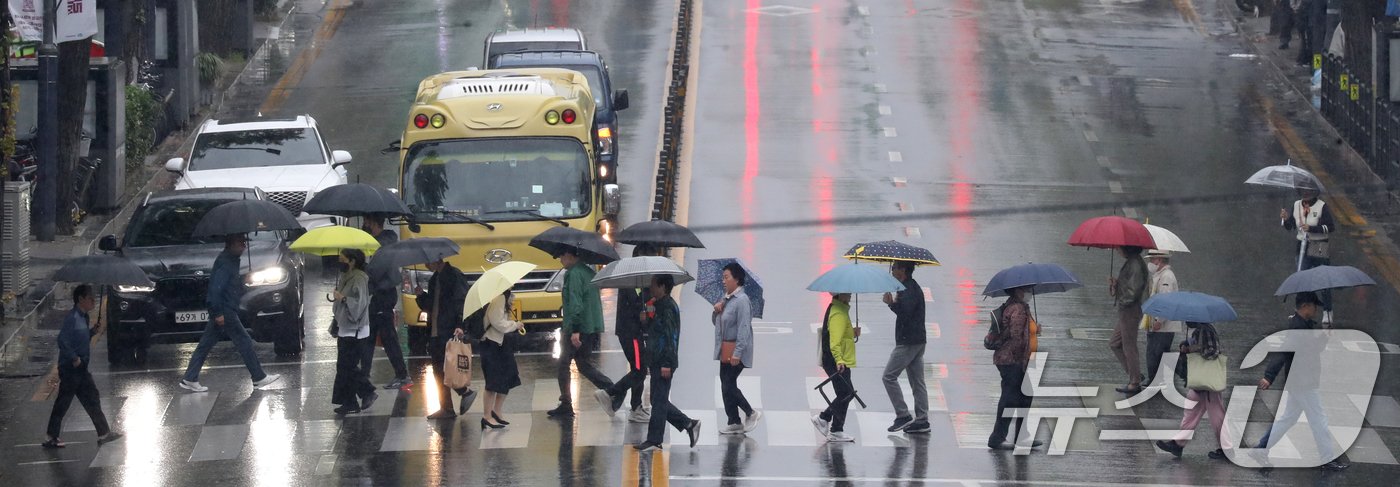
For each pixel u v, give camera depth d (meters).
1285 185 74.94
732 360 56.16
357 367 62.34
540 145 70.88
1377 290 84.12
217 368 69.56
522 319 69.94
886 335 73.19
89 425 60.44
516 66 104.75
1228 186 107.06
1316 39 137.62
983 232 95.12
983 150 116.50
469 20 165.50
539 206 70.12
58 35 94.88
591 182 70.75
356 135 121.19
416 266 70.19
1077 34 160.62
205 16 148.00
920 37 157.75
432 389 64.56
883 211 99.38
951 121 125.31
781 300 80.06
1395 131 105.31
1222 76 143.00
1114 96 134.62
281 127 97.62
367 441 56.84
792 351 70.44
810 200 101.94
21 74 101.94
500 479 51.28
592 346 70.31
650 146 116.25
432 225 69.62
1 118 79.19
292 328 70.44
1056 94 135.00
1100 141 119.69
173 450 56.38
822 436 57.16
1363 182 107.94
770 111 127.81
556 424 58.78
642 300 58.91
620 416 59.84
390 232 70.38
